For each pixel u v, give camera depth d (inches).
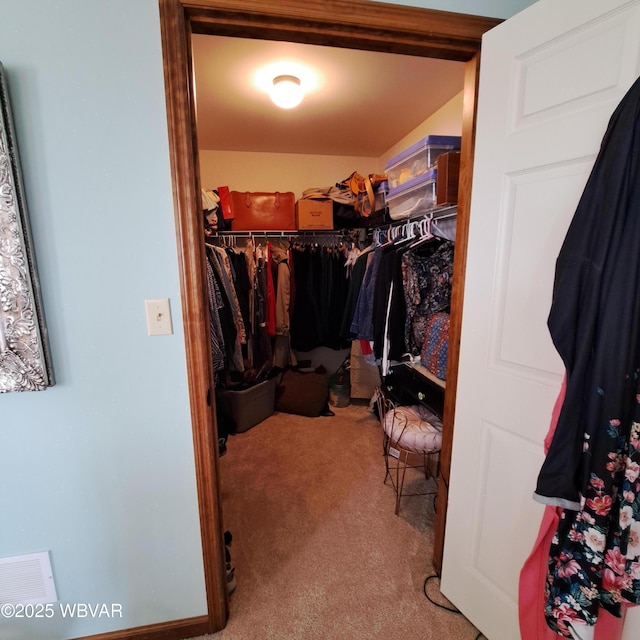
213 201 96.5
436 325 69.6
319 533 64.8
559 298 30.3
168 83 35.0
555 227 34.6
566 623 30.7
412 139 101.0
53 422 39.1
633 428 26.8
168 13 33.9
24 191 34.1
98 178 35.6
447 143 70.0
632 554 27.7
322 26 37.7
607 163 27.4
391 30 38.9
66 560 42.6
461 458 48.1
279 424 109.6
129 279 37.9
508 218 39.4
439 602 51.6
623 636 31.9
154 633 46.3
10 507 40.0
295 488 78.1
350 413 117.4
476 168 42.7
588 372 28.4
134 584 45.0
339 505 72.5
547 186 35.1
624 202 26.5
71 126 34.3
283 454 92.3
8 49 32.2
